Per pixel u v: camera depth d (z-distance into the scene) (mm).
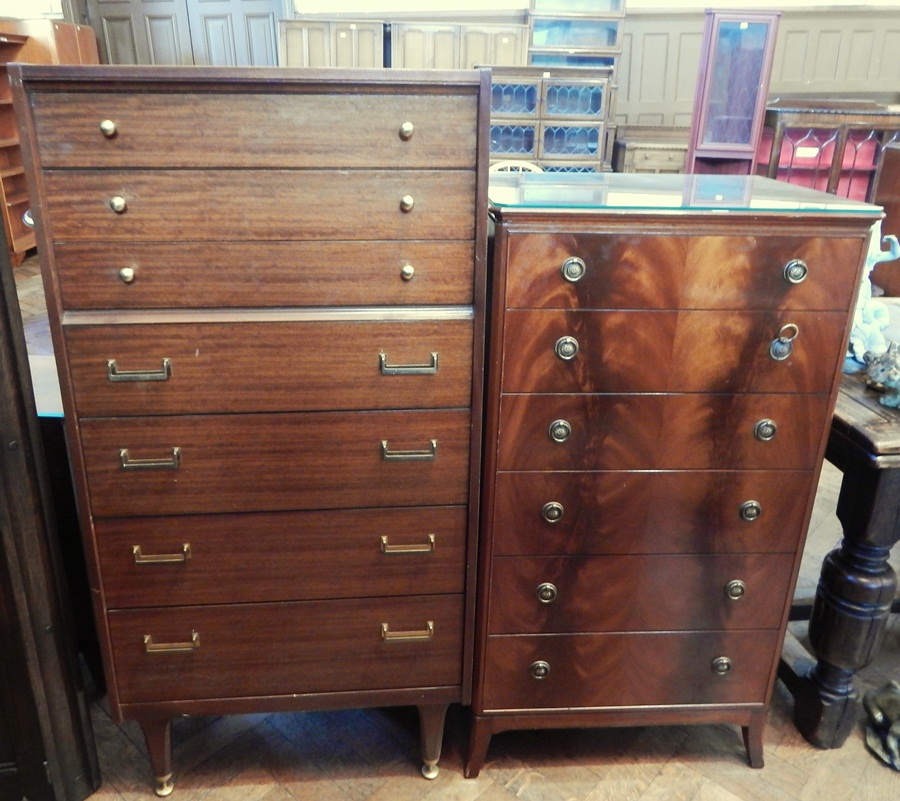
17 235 4770
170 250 1180
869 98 6172
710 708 1586
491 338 1302
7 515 1284
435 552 1410
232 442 1297
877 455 1374
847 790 1562
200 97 1107
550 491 1403
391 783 1571
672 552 1459
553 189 1470
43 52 5480
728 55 4523
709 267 1276
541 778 1588
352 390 1286
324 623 1440
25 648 1357
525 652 1514
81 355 1216
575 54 5367
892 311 1983
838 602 1534
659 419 1366
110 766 1605
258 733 1699
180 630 1410
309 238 1195
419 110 1146
